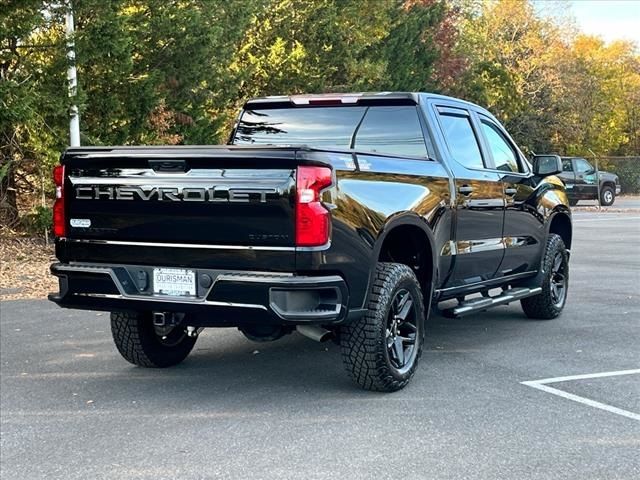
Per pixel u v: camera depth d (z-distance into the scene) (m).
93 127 13.93
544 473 3.92
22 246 13.92
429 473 3.92
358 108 6.48
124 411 5.04
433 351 6.64
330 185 4.62
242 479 3.88
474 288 6.73
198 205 4.76
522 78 45.88
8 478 3.94
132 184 4.98
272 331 5.25
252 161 4.62
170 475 3.94
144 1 14.12
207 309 4.74
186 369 6.13
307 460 4.11
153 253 4.95
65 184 5.26
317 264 4.55
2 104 11.25
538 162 7.56
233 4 15.95
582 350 6.65
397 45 28.73
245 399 5.27
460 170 6.34
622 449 4.26
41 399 5.33
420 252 5.84
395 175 5.34
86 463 4.13
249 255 4.65
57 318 8.22
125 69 13.27
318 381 5.72
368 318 5.06
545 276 7.84
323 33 22.70
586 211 28.38
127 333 5.93
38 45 12.40
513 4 46.44
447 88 35.75
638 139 57.19
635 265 12.60
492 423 4.70
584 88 49.25
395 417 4.82
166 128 15.16
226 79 16.89
